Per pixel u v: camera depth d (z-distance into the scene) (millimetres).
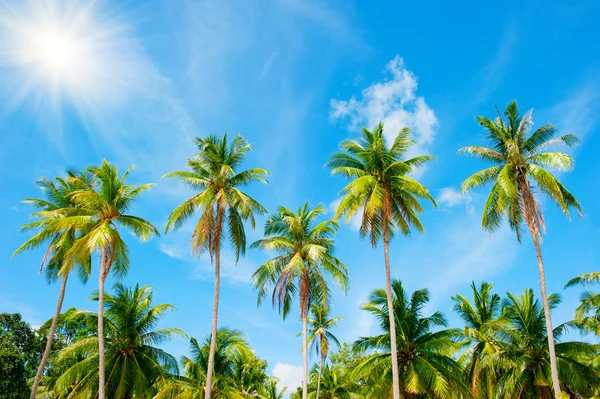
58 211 26812
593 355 27969
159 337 31062
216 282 25344
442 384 25062
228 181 27109
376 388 27438
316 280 28438
